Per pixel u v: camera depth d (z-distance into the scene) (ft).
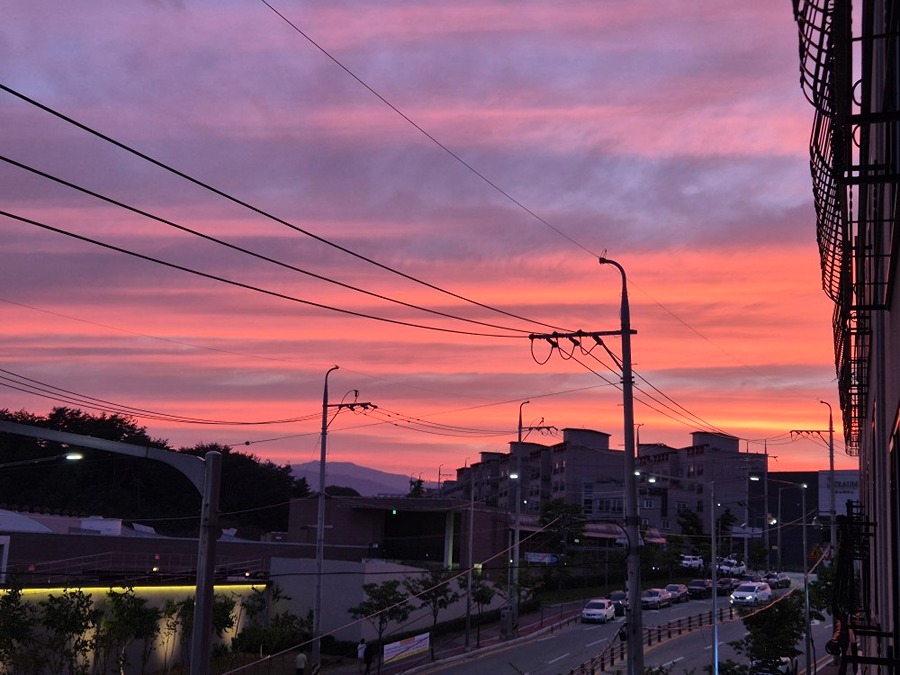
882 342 41.88
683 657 171.83
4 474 312.29
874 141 38.29
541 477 438.81
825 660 182.50
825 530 311.47
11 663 113.60
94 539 165.07
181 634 150.20
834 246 36.45
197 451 361.30
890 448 37.50
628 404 79.56
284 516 369.91
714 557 146.51
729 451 417.90
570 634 199.00
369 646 145.89
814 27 22.48
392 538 277.03
